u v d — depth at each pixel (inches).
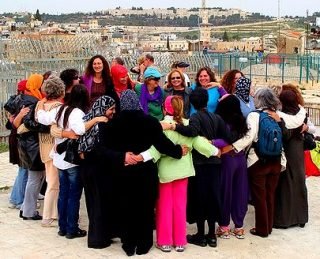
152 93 273.3
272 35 4318.4
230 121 236.4
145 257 225.5
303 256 234.2
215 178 233.8
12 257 224.2
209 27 5300.2
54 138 242.7
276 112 250.5
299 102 261.4
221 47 4261.8
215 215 236.1
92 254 227.8
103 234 233.8
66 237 245.9
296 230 265.7
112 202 231.0
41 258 223.5
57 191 257.6
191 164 229.8
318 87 1364.4
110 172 226.2
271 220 256.4
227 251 235.0
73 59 600.1
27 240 243.0
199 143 224.7
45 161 253.4
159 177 226.7
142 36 5944.9
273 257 231.5
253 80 1457.9
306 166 294.8
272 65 1547.7
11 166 404.5
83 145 224.4
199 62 810.8
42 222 260.2
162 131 218.7
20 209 281.3
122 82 281.0
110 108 226.1
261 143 242.1
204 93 233.9
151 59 357.4
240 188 246.8
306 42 2662.4
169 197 229.9
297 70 1537.9
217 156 231.3
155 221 249.8
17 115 256.4
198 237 240.5
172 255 228.4
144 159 215.2
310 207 304.7
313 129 266.7
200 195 233.6
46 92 242.1
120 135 217.0
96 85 273.0
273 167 247.8
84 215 281.6
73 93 234.5
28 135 254.4
